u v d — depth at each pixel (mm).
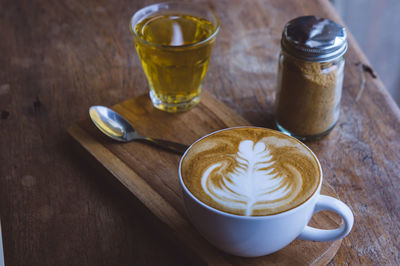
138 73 564
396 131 474
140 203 402
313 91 430
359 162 444
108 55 592
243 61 577
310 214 338
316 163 355
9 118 507
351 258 371
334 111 452
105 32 631
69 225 400
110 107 505
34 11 674
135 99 513
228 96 525
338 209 332
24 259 378
